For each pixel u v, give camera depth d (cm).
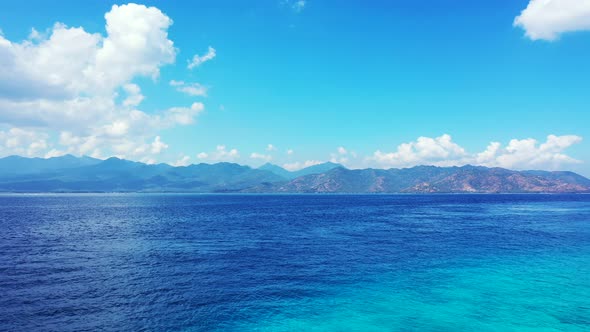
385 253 4303
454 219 9350
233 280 3070
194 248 4659
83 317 2225
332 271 3394
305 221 8719
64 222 8406
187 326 2097
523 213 11638
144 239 5488
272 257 4050
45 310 2338
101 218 9588
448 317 2222
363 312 2314
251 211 12800
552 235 6006
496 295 2644
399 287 2866
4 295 2639
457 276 3206
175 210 13400
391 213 11744
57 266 3591
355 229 6938
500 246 4828
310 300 2558
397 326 2091
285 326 2098
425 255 4184
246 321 2173
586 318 2200
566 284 2933
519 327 2070
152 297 2612
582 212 12050
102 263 3731
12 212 12144
